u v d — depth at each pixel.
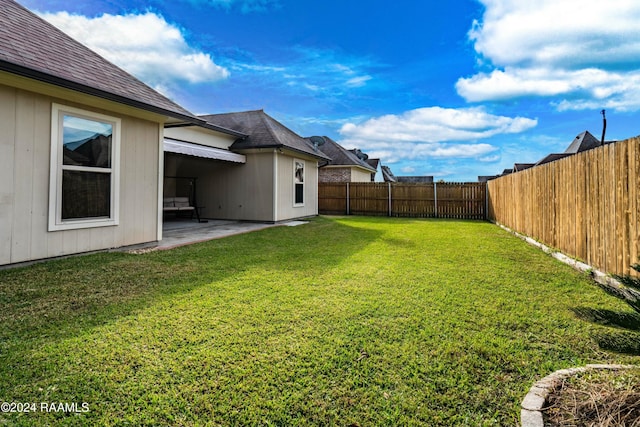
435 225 12.59
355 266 5.51
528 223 8.52
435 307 3.63
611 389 2.07
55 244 5.43
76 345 2.71
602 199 4.87
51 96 5.29
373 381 2.28
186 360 2.51
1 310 3.40
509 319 3.31
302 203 14.77
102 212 6.17
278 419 1.92
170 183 14.04
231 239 8.27
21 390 2.13
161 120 7.38
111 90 5.68
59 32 6.48
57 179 5.41
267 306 3.62
